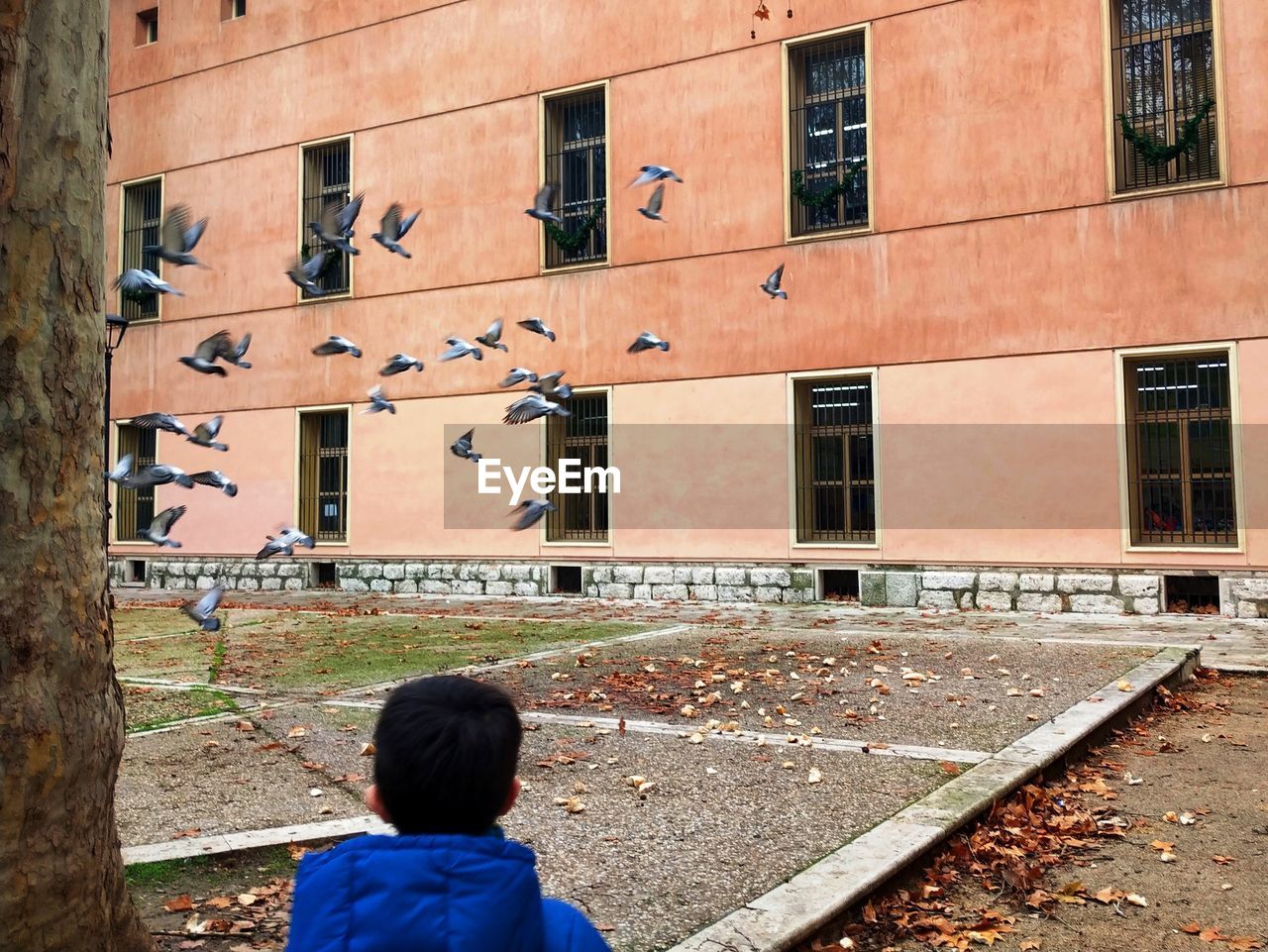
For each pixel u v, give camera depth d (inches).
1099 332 585.3
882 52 645.9
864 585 641.0
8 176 116.4
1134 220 578.9
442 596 776.3
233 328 891.4
